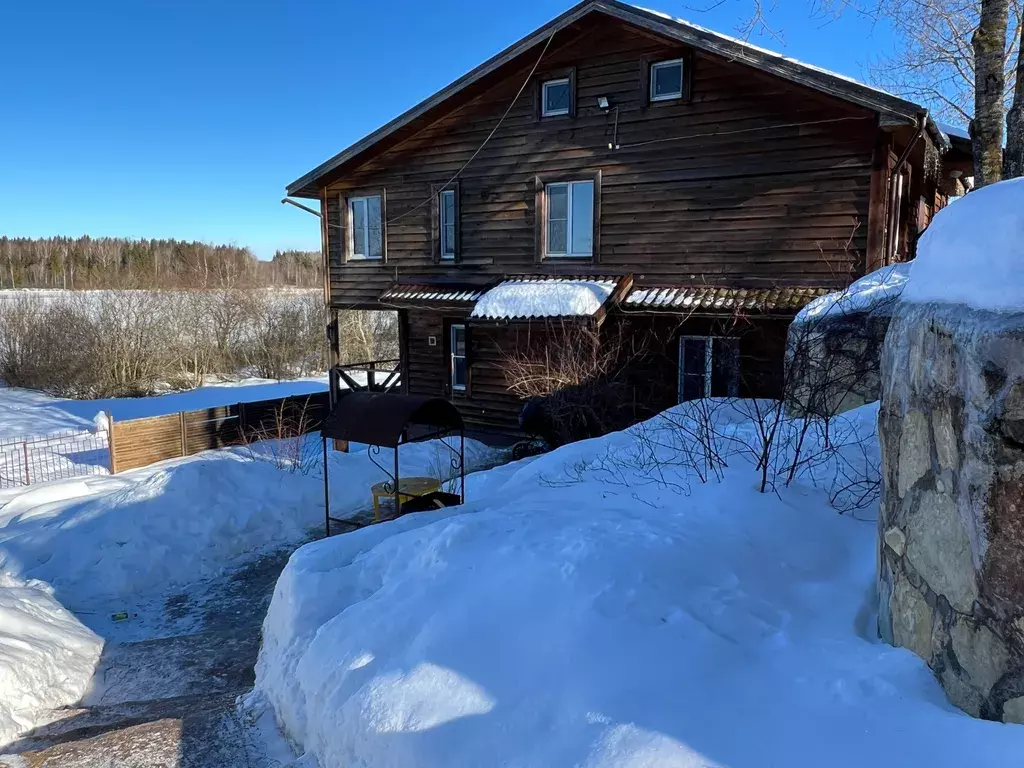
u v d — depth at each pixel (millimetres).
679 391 11555
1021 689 1896
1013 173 7637
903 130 9258
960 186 15164
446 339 14641
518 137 12633
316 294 33438
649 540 3959
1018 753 1803
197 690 5094
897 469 2707
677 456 6301
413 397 7020
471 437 13227
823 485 4898
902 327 2674
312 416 15500
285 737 3639
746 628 3109
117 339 23250
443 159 13547
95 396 22234
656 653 2875
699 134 10883
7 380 24516
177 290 28250
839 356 6883
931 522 2367
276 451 11914
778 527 4234
